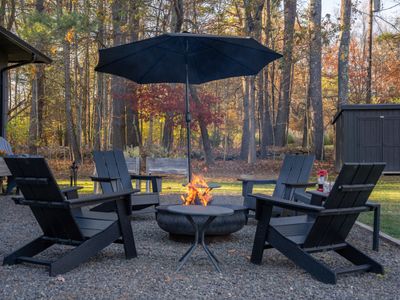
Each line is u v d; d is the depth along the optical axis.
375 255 4.74
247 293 3.42
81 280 3.66
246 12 16.33
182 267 4.10
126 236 4.35
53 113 25.81
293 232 4.15
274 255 4.64
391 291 3.55
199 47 6.60
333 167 17.58
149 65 7.06
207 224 4.23
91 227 4.22
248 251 4.84
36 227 5.92
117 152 7.21
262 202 4.18
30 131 19.59
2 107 10.70
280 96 24.59
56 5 18.89
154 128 29.84
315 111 18.98
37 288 3.44
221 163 19.06
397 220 6.93
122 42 18.08
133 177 7.17
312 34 17.39
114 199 4.16
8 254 4.17
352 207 3.97
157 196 6.68
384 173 15.05
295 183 6.09
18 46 10.09
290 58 17.86
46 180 3.74
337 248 4.15
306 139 25.30
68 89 19.53
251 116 18.73
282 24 23.45
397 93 25.50
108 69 7.07
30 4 19.44
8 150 10.09
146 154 16.41
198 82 7.60
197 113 18.47
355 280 3.83
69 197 5.04
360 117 15.12
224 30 18.17
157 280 3.69
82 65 25.73
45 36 14.08
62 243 4.17
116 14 15.26
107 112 24.64
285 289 3.54
